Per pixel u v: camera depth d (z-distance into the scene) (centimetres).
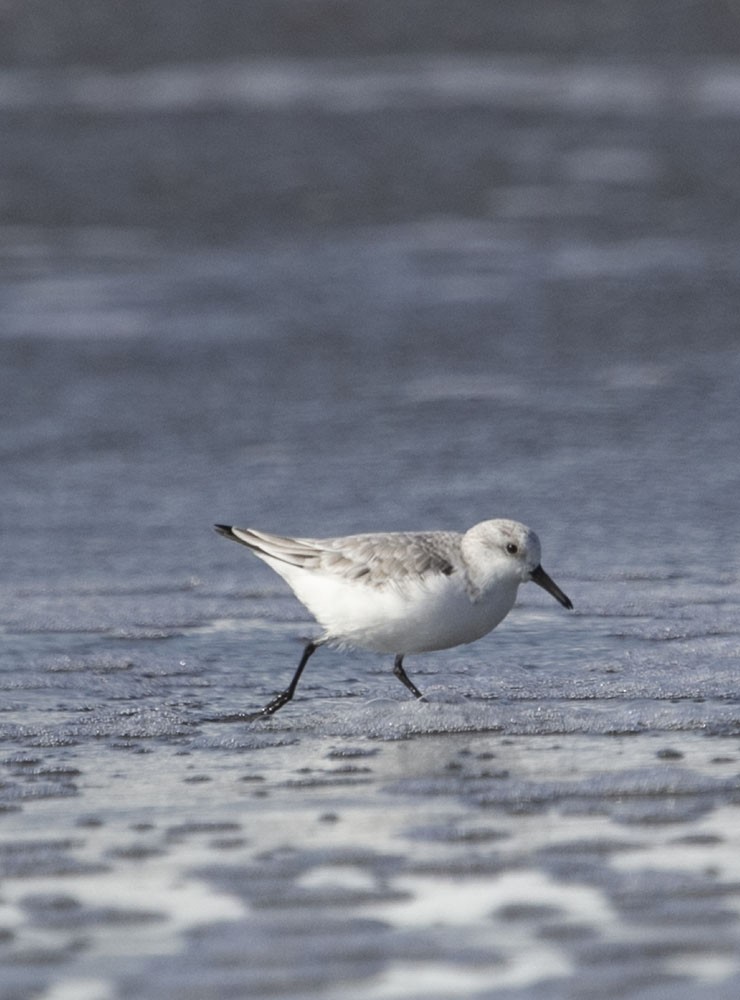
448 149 3847
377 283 2505
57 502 1491
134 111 4400
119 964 548
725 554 1300
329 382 1942
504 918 585
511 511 1434
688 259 2630
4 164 3644
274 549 952
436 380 1944
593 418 1761
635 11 5875
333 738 877
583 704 939
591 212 3094
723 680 983
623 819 706
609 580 1232
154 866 652
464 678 1002
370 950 557
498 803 739
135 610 1175
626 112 4406
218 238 2930
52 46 5259
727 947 553
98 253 2789
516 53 5422
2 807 744
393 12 5778
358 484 1530
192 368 2008
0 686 994
